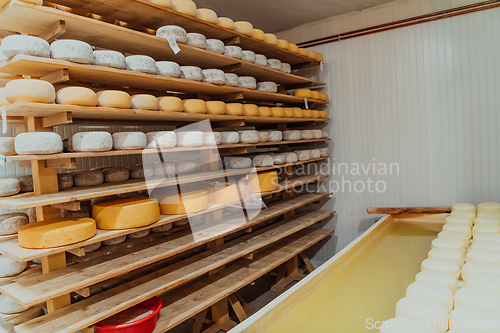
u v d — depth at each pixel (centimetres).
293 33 408
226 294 225
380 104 353
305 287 150
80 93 163
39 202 150
